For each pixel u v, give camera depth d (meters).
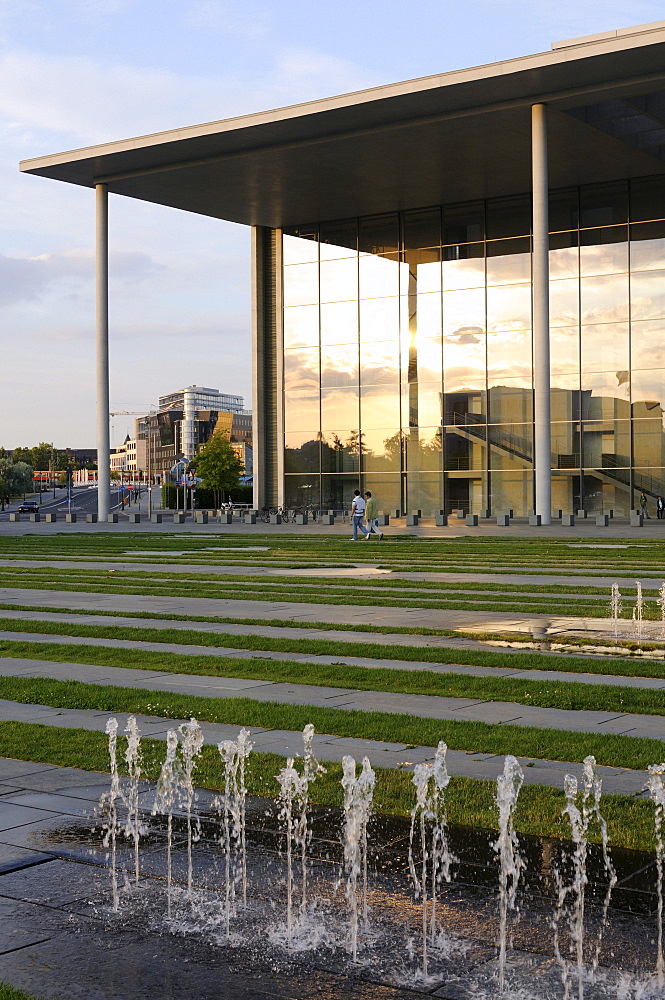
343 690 10.89
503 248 55.34
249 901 5.30
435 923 5.00
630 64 38.78
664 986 4.40
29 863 5.86
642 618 16.12
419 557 29.33
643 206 51.78
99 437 57.69
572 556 28.59
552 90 41.62
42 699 10.48
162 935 4.94
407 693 10.70
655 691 10.45
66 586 22.16
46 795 7.21
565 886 5.40
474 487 55.72
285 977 4.53
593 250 52.88
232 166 50.25
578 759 7.97
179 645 14.14
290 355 61.47
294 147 47.28
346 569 25.83
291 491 61.47
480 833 6.23
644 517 50.34
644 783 7.31
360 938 4.86
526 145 47.41
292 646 13.61
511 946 4.75
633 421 51.59
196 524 56.16
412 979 4.49
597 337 52.66
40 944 4.86
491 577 23.11
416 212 57.78
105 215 54.19
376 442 58.66
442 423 56.62
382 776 7.47
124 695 10.59
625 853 5.87
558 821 6.40
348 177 51.97
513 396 54.75
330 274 60.25
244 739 6.87
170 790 7.26
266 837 6.23
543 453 45.19
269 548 34.25
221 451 113.75
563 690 10.50
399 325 58.03
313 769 7.71
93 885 5.54
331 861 5.82
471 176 51.91
